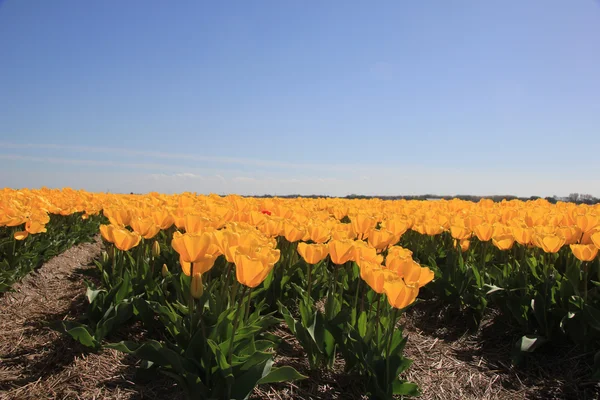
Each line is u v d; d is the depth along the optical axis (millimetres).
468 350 4566
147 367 3336
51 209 7355
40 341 4117
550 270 5078
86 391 3230
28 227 5227
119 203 7539
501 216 6773
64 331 3605
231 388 2814
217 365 2883
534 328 4539
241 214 4703
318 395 3328
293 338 4324
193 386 2834
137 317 4383
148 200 7898
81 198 8148
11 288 5375
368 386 3230
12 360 3723
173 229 5969
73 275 7086
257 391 3287
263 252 2674
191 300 3264
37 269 6863
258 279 2609
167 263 5184
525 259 5148
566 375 3971
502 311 4871
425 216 6773
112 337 4035
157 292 4273
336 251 3350
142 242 4730
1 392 3217
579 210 7934
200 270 2895
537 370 4133
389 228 4465
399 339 3328
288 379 2783
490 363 4258
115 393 3203
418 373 3916
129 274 4387
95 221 11266
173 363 2875
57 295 5875
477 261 6414
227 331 3121
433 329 5098
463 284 5219
